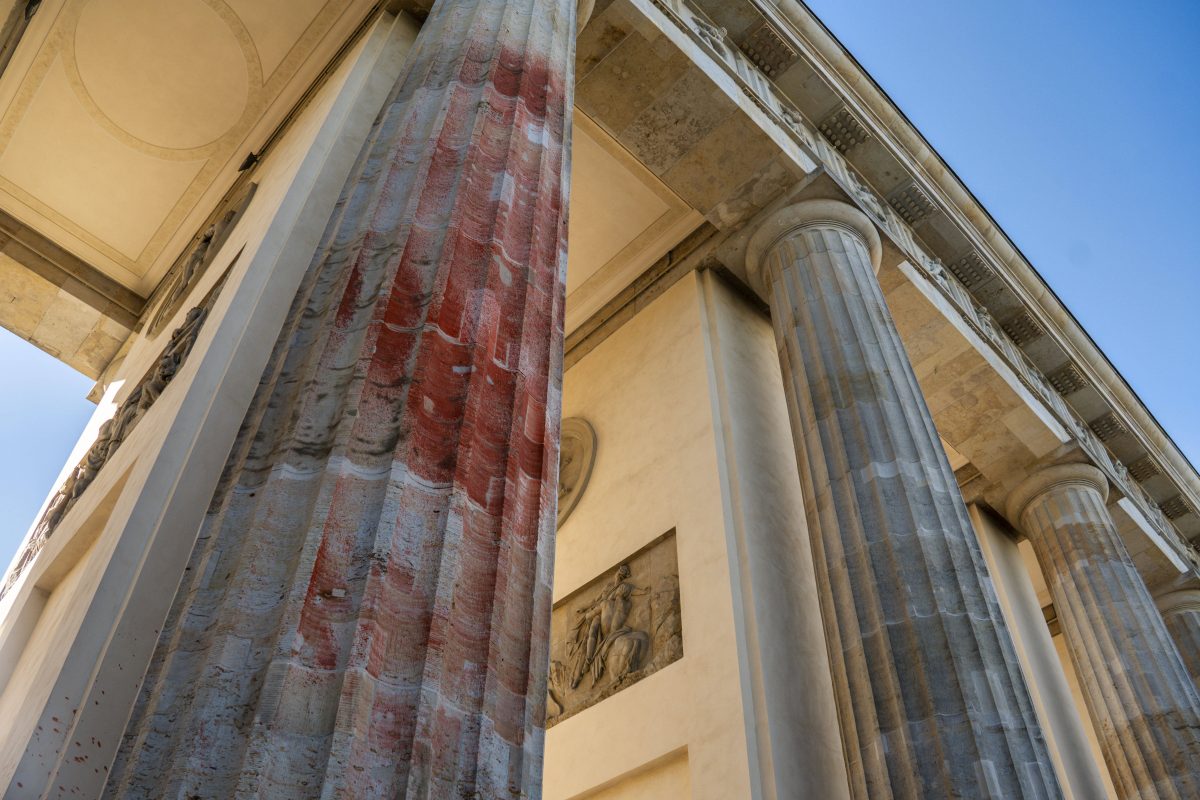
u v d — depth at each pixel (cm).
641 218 1844
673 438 1586
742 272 1733
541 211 756
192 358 1111
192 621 475
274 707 413
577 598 1582
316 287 659
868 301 1458
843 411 1302
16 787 704
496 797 440
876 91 1867
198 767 400
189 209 1819
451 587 491
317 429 549
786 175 1636
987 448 2014
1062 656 2361
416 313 612
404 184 721
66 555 1208
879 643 1056
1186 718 1623
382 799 405
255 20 1561
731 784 1130
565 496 1748
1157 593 2241
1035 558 2386
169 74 1648
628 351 1834
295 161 1274
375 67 1288
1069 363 2197
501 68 852
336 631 452
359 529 495
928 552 1114
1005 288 2078
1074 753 1741
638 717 1317
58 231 1878
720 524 1384
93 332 1930
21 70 1672
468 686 468
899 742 976
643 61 1516
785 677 1227
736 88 1620
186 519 843
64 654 807
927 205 1948
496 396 600
